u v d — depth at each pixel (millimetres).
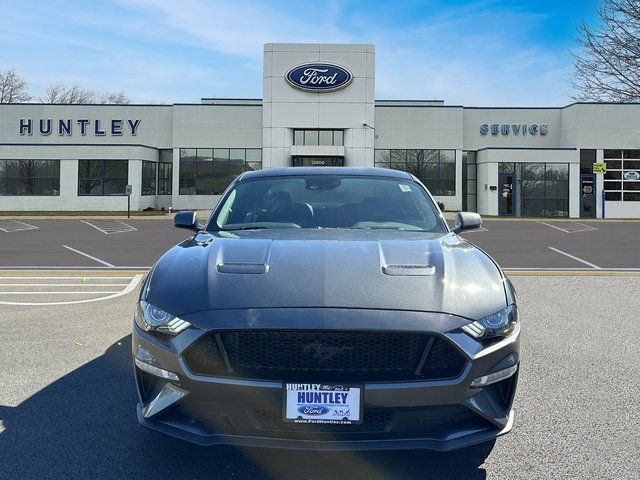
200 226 3879
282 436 2270
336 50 30812
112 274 9406
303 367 2240
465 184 35094
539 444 2857
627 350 4629
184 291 2465
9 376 3863
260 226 3523
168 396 2355
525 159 32281
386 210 3701
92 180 32656
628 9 16953
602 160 32438
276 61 30891
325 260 2604
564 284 8250
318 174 4141
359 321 2205
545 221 26516
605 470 2578
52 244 14844
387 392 2184
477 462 2658
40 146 32406
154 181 35719
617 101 18906
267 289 2369
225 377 2236
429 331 2225
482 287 2527
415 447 2229
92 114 35344
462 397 2246
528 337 5066
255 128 34875
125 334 5078
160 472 2539
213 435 2301
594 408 3352
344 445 2219
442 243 3029
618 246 14508
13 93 61094
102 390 3598
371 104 30812
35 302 6766
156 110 35406
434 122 33719
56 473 2521
